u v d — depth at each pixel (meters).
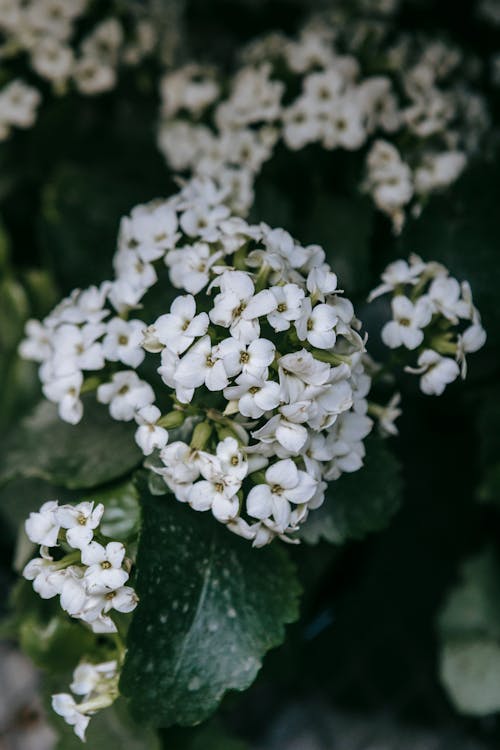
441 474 0.40
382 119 0.34
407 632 0.40
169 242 0.28
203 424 0.25
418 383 0.33
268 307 0.24
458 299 0.28
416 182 0.33
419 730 0.38
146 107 0.41
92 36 0.37
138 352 0.26
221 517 0.24
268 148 0.33
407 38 0.38
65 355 0.27
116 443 0.29
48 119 0.38
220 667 0.26
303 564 0.31
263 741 0.37
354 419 0.26
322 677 0.39
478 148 0.37
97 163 0.40
